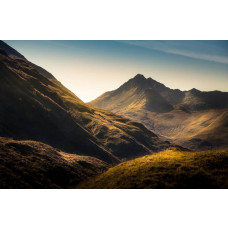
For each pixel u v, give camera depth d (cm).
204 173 3656
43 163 6862
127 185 3503
